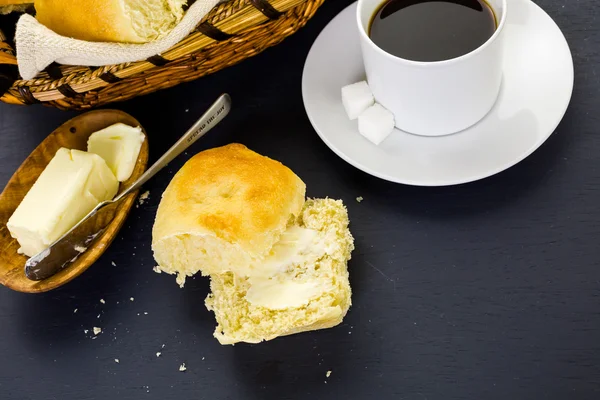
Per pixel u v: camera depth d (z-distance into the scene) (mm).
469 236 605
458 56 584
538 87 610
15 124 689
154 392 598
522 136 600
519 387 567
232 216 576
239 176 589
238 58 630
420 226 612
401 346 586
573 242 594
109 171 630
